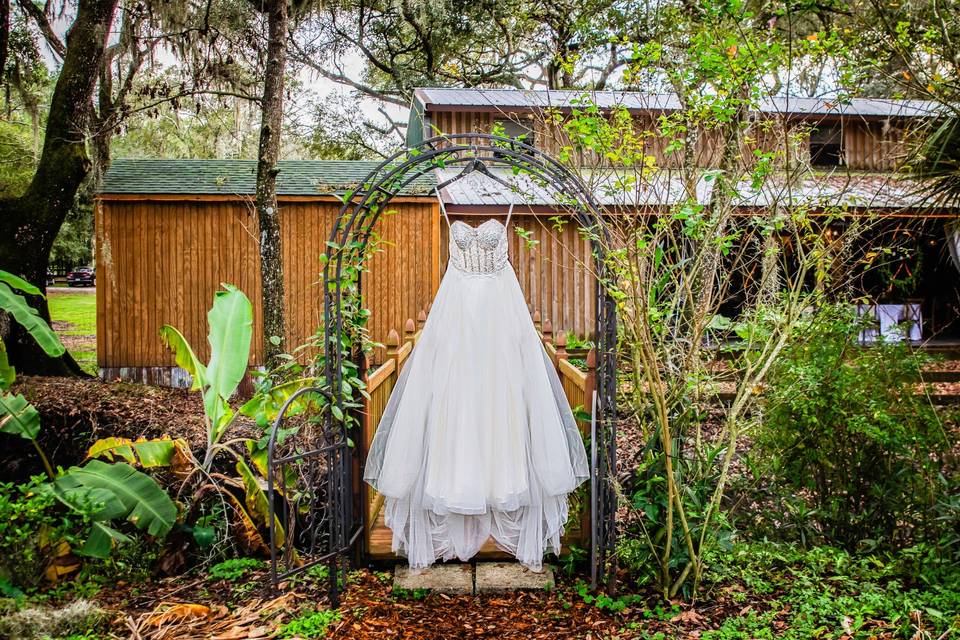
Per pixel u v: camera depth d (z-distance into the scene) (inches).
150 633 140.1
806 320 169.6
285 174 415.8
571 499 166.7
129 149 716.0
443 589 150.8
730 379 217.5
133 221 382.9
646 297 142.5
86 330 643.5
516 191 159.8
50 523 175.6
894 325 171.0
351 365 152.7
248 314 223.0
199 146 701.9
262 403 193.2
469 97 505.4
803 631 127.6
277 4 295.7
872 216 167.3
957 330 433.4
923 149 167.0
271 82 297.7
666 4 304.7
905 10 189.9
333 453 147.6
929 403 161.2
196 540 185.9
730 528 159.0
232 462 211.6
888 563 153.9
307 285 390.9
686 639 127.5
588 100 168.7
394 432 151.5
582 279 426.0
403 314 395.9
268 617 143.6
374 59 711.1
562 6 496.7
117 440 199.6
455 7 658.8
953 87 168.1
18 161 558.6
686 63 193.9
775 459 172.1
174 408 285.4
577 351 285.7
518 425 148.6
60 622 141.0
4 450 259.9
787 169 151.6
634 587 151.0
